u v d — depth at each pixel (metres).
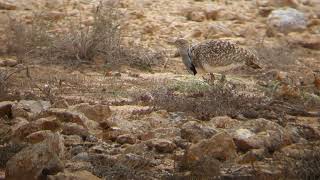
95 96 38.41
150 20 57.28
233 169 27.31
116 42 48.19
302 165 27.08
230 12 61.03
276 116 35.75
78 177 24.31
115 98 38.28
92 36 47.62
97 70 45.75
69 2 59.94
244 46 53.31
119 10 56.78
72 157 28.11
